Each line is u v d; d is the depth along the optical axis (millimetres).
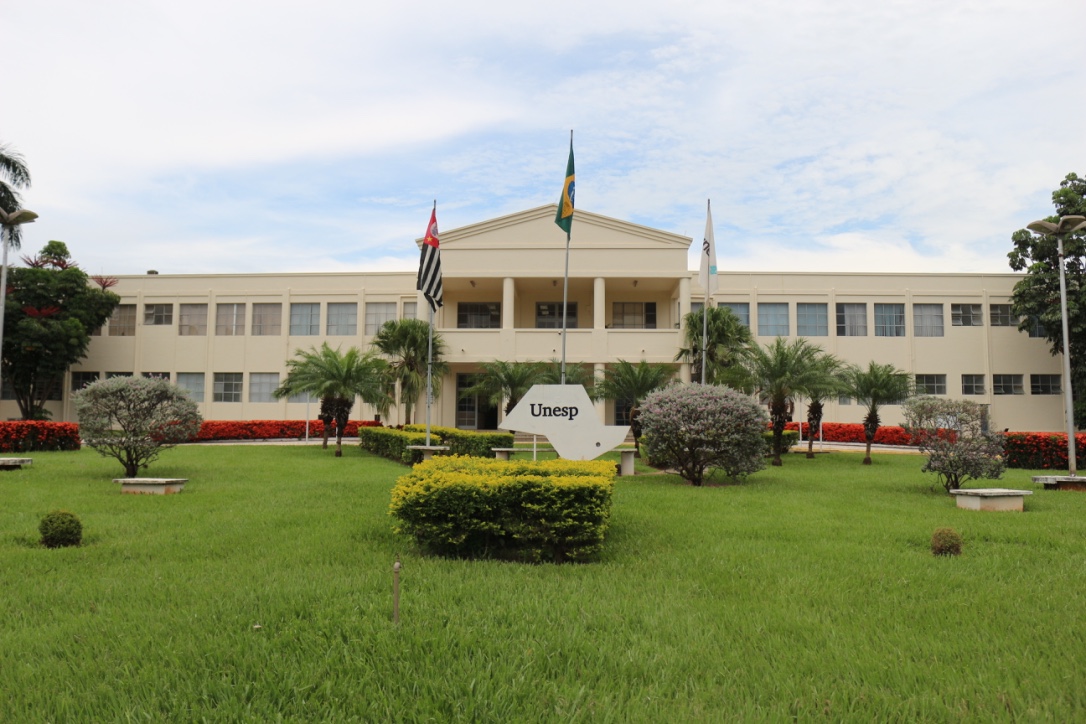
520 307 33844
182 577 6160
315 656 4312
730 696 3842
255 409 34781
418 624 4805
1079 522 9352
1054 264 32188
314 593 5559
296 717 3559
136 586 5863
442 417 32031
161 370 35312
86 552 7133
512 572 6445
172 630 4762
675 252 30312
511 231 30688
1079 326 30031
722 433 13875
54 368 32438
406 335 26500
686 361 29141
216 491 11992
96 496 11062
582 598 5574
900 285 34531
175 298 35531
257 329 35312
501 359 30062
